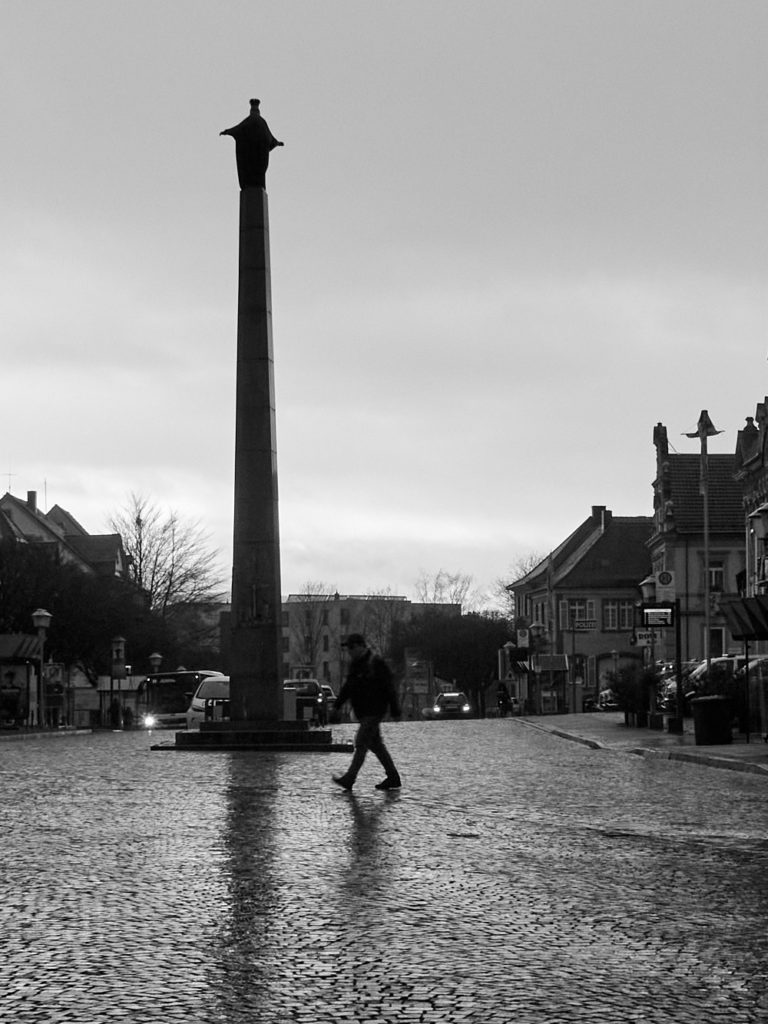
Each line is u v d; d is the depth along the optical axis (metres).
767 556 60.72
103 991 7.66
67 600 72.19
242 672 34.91
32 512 107.94
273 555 34.97
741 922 9.78
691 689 46.34
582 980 7.93
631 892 11.10
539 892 11.07
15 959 8.49
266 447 34.94
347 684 20.88
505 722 59.38
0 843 14.08
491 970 8.19
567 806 18.27
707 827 15.84
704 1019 7.07
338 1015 7.14
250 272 34.97
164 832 15.05
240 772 24.78
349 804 18.36
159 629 80.56
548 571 107.88
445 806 18.14
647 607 38.69
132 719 71.38
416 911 10.16
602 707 82.69
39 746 37.56
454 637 122.19
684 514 86.12
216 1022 7.01
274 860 12.83
